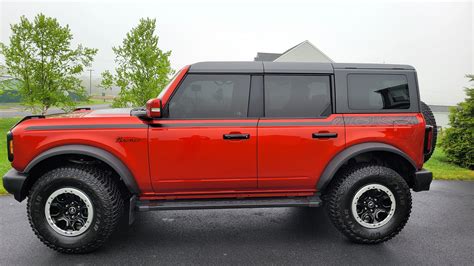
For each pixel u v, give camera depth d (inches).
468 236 150.1
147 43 462.0
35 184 130.0
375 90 144.2
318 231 156.3
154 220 169.9
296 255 131.9
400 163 154.7
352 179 139.5
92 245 131.4
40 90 619.5
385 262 126.2
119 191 140.3
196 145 134.9
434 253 133.6
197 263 125.3
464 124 310.7
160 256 131.2
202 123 135.6
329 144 140.0
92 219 130.6
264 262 126.1
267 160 138.6
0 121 765.3
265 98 140.1
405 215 141.9
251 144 137.0
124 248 138.3
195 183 137.8
